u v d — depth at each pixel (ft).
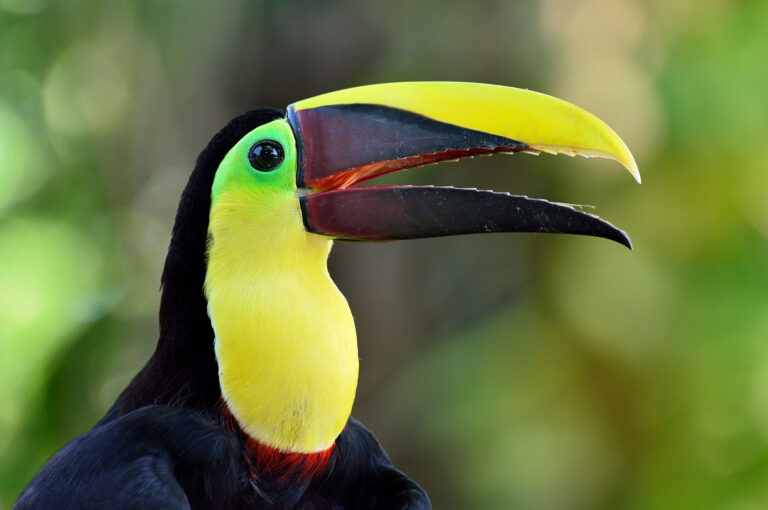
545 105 28.37
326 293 27.99
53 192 84.02
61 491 25.58
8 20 79.10
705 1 61.52
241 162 27.84
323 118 28.76
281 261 27.48
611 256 60.44
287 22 57.47
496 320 60.08
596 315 60.03
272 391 26.99
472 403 57.47
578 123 28.02
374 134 28.66
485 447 57.16
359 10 56.70
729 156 61.21
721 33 62.23
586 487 58.70
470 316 60.64
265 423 27.17
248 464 27.32
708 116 60.23
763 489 60.80
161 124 63.41
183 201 28.40
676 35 61.57
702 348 60.49
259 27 57.98
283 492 27.86
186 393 27.66
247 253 27.37
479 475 56.95
